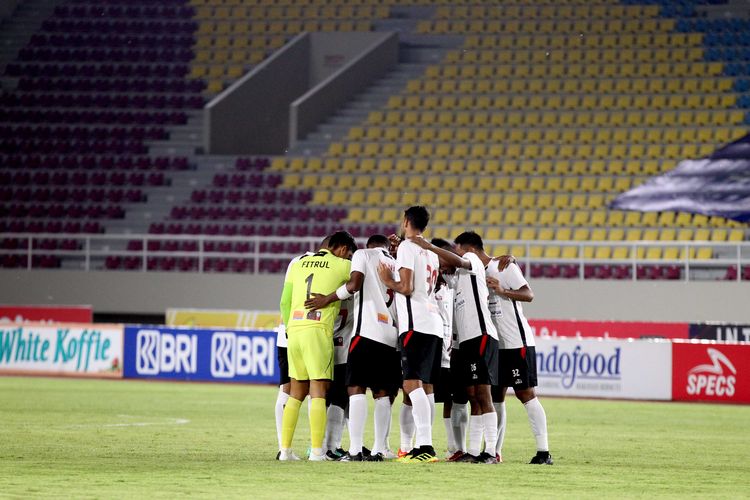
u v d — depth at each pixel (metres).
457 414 28.22
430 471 24.06
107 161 92.62
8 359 67.00
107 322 79.62
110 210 88.00
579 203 83.62
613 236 80.69
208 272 77.50
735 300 69.44
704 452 31.92
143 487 20.77
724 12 99.00
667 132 88.25
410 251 25.67
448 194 86.25
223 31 105.50
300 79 102.12
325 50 102.50
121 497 19.30
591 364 56.81
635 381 55.84
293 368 26.77
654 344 55.75
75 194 89.50
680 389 55.19
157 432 35.12
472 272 26.34
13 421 38.25
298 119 93.50
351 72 97.75
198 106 98.75
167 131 95.69
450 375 27.39
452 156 90.12
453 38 101.75
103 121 97.19
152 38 104.69
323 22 104.44
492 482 22.44
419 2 104.81
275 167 91.25
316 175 89.75
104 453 28.23
